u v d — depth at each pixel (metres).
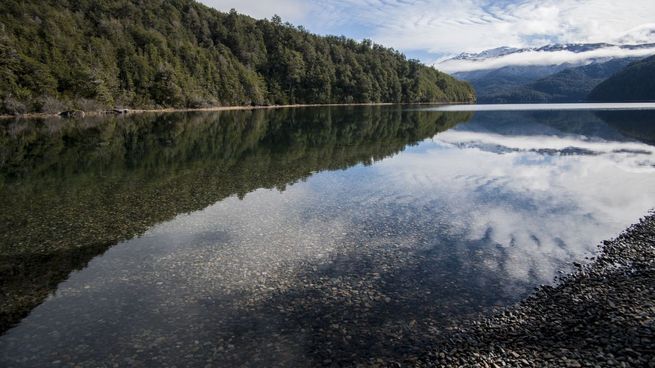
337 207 20.17
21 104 78.50
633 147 39.62
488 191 23.48
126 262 13.95
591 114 89.44
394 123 71.19
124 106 100.88
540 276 12.70
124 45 109.62
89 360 8.99
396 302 11.23
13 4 95.00
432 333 9.74
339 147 41.47
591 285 11.88
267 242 15.58
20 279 12.84
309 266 13.49
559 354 8.65
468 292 11.76
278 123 71.38
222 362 8.85
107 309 11.07
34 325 10.36
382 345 9.31
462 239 15.92
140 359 9.01
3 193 23.39
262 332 9.91
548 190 23.66
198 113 102.06
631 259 13.66
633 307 10.42
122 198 22.09
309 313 10.71
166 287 12.20
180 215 18.92
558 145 42.03
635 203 20.70
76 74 90.06
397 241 15.70
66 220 18.34
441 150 39.47
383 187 24.44
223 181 26.20
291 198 21.89
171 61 116.94
